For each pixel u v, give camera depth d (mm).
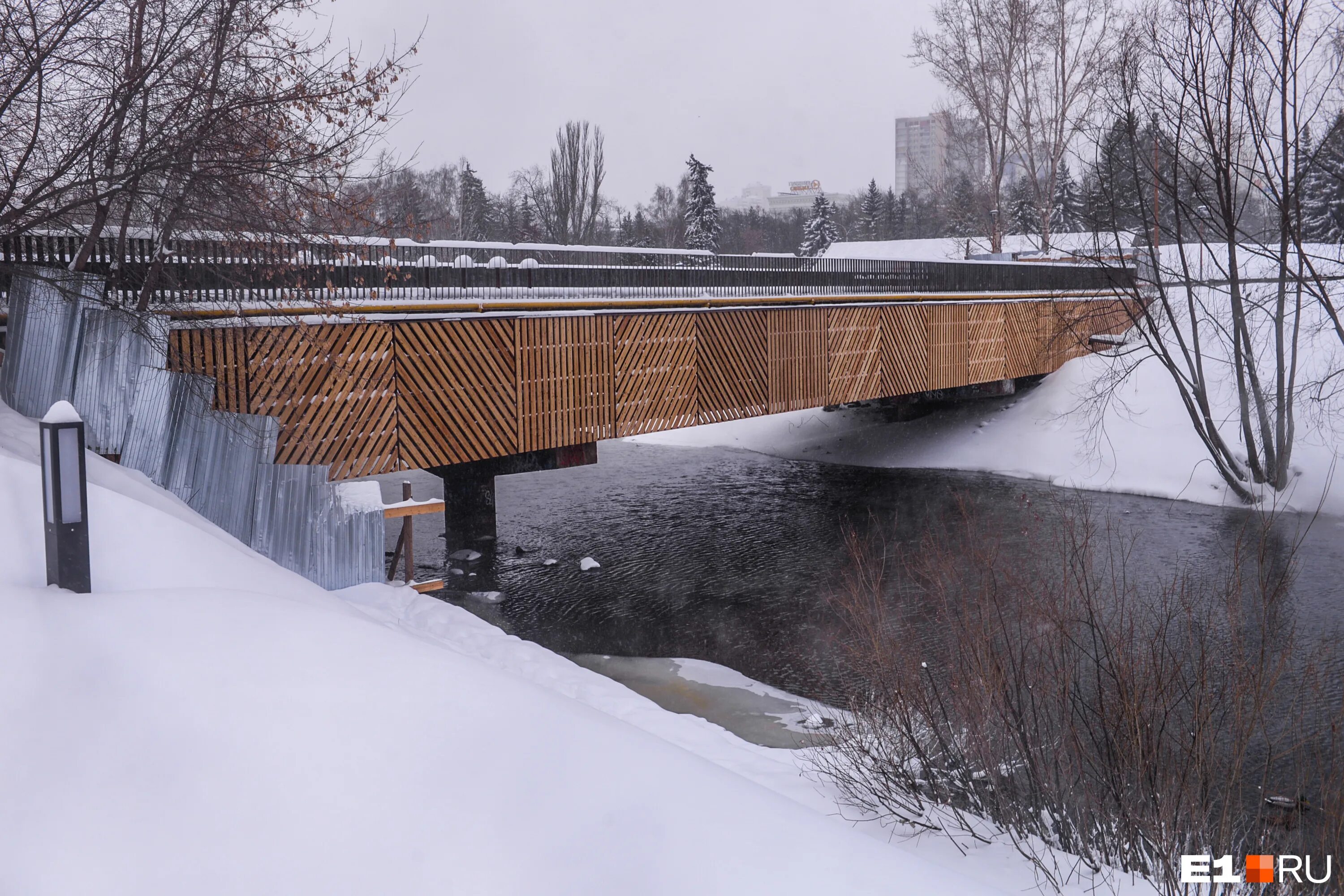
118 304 9867
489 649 9570
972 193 48281
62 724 3936
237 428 10039
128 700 4152
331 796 3707
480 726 4273
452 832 3582
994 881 5645
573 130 51906
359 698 4348
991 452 27562
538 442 15719
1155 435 25406
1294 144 19500
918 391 25453
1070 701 7059
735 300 19703
